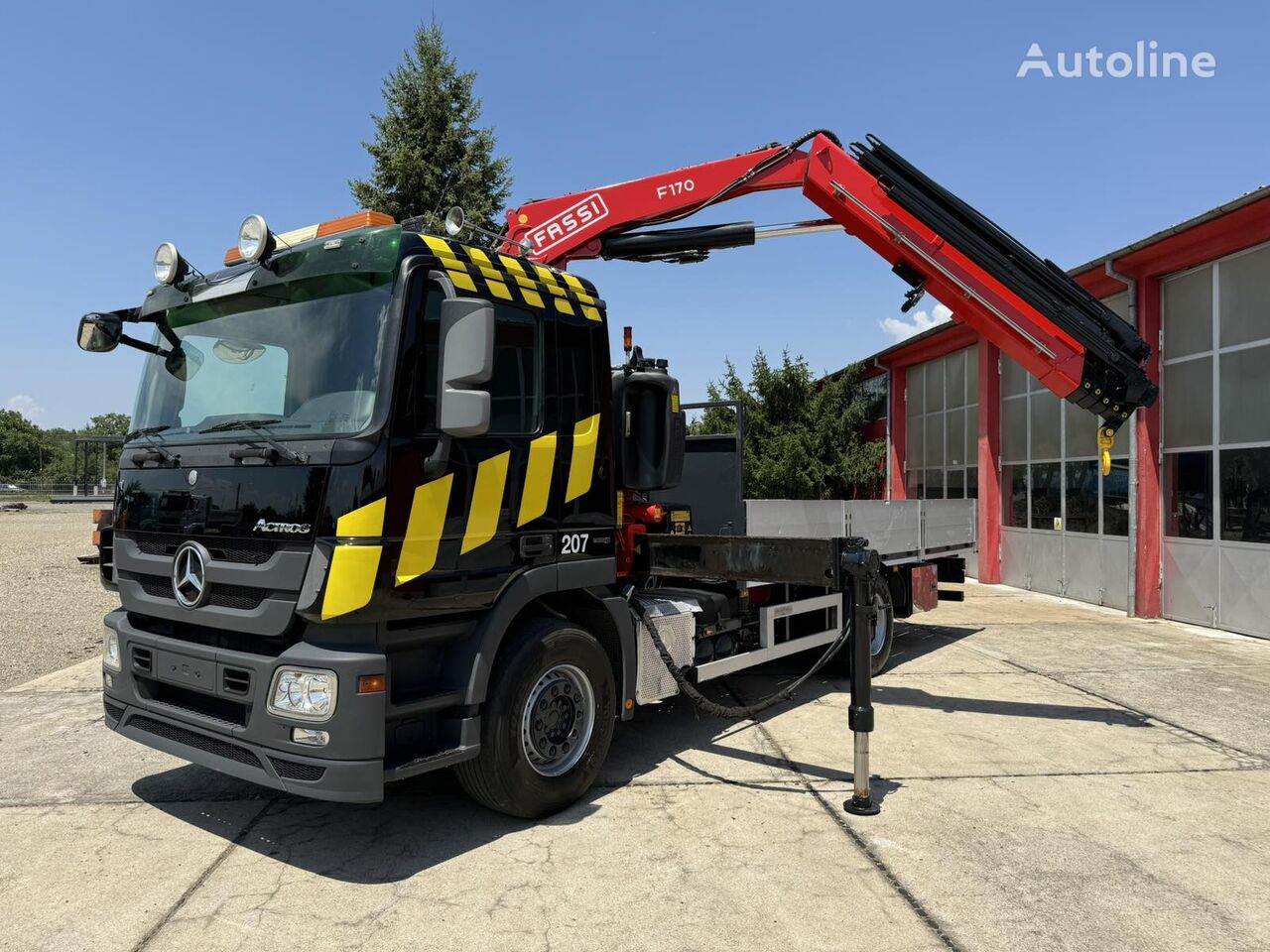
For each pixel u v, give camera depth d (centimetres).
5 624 1002
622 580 535
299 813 420
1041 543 1326
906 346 1698
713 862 365
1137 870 361
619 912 321
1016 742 544
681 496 704
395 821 409
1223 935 308
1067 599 1253
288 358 371
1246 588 938
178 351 421
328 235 402
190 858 368
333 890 338
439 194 1617
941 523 867
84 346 433
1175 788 460
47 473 10094
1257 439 921
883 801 438
